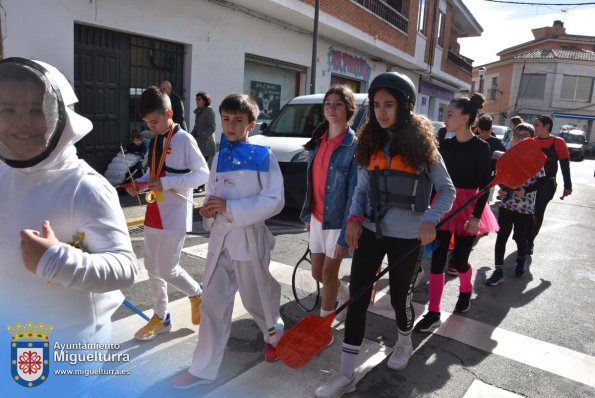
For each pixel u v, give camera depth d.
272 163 2.79
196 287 3.46
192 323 3.58
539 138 6.00
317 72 13.60
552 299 4.63
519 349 3.54
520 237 5.21
